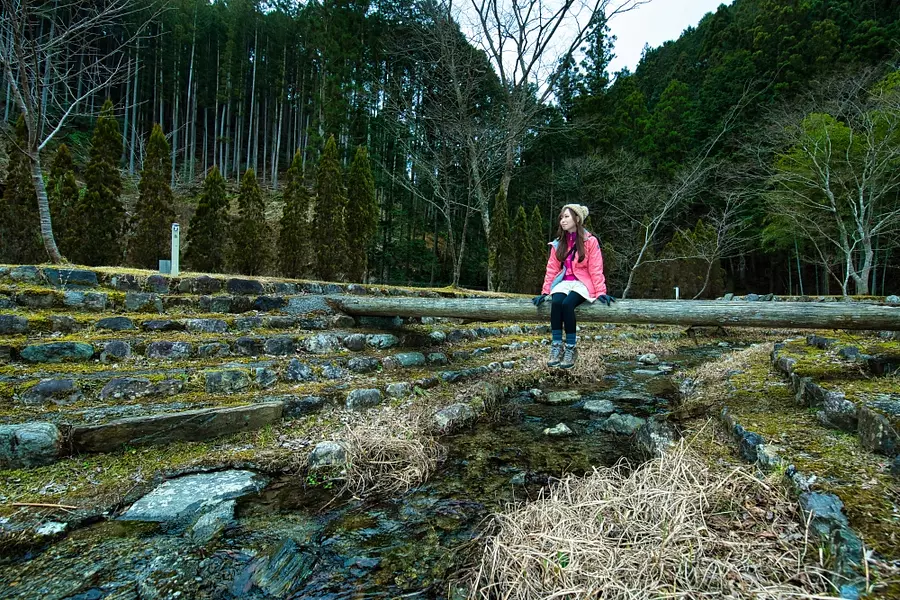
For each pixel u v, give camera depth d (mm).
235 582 1688
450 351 5781
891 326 3209
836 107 15695
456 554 1907
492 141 12992
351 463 2684
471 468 2867
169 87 25578
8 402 2816
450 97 12469
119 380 3191
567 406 4445
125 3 7332
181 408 3084
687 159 22844
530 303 4199
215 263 8562
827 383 3137
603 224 23391
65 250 7555
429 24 13141
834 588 1401
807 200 16141
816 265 21469
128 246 8117
